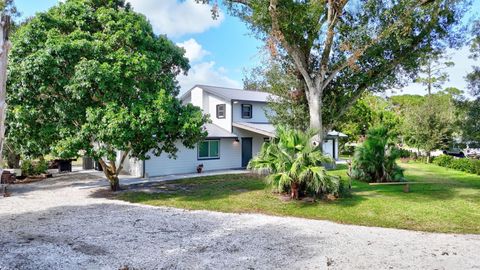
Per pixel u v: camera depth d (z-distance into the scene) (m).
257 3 11.33
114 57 11.09
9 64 10.49
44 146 11.37
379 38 11.20
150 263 5.41
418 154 29.20
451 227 7.64
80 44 10.66
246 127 20.92
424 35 11.79
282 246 6.28
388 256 5.72
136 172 18.47
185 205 10.34
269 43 11.70
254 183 14.83
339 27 12.34
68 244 6.42
